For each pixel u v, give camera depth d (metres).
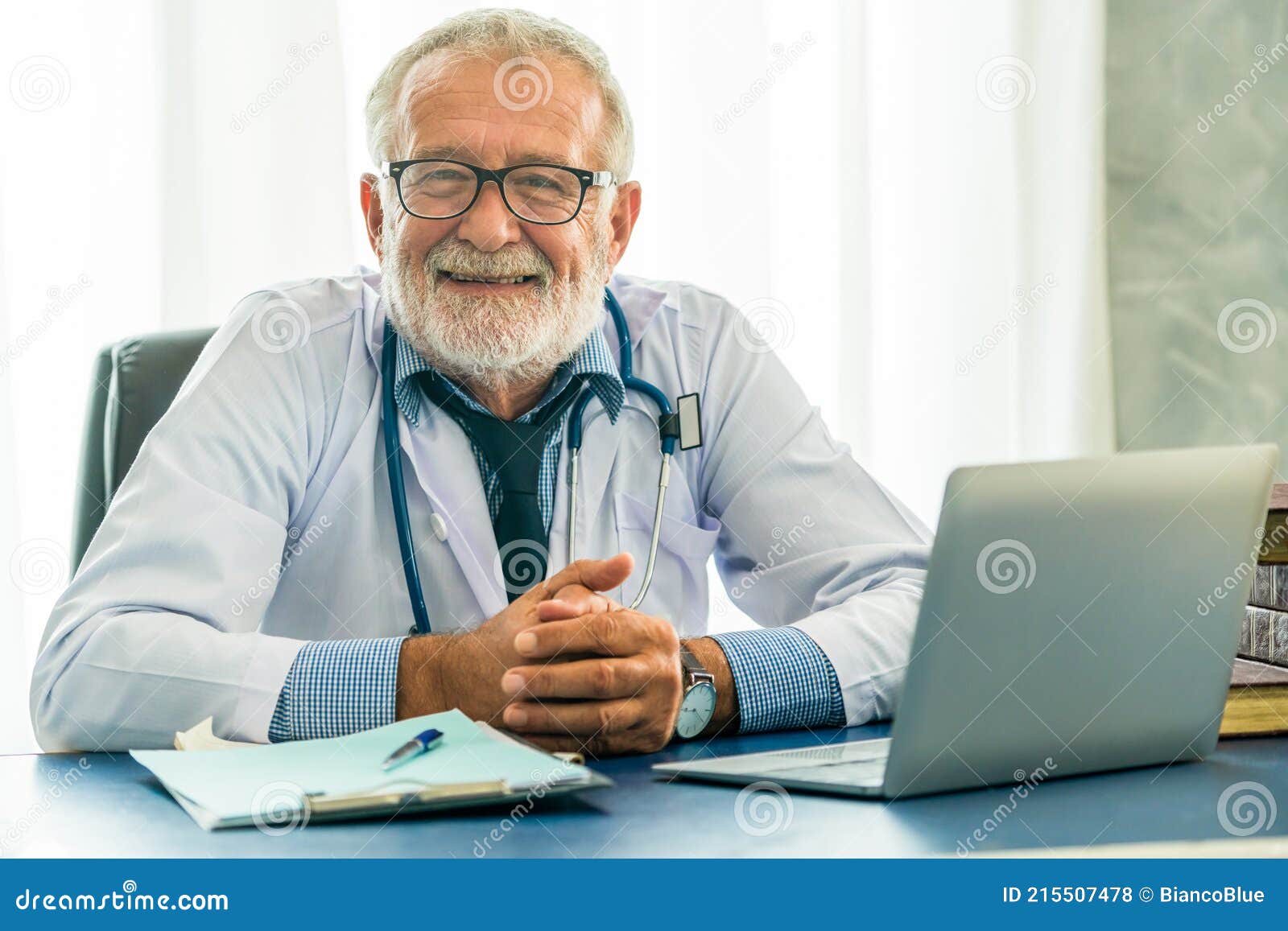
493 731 0.82
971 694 0.71
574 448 1.37
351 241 1.96
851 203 2.18
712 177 2.10
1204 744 0.81
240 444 1.25
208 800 0.69
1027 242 2.30
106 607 1.03
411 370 1.32
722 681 0.98
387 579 1.32
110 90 1.88
